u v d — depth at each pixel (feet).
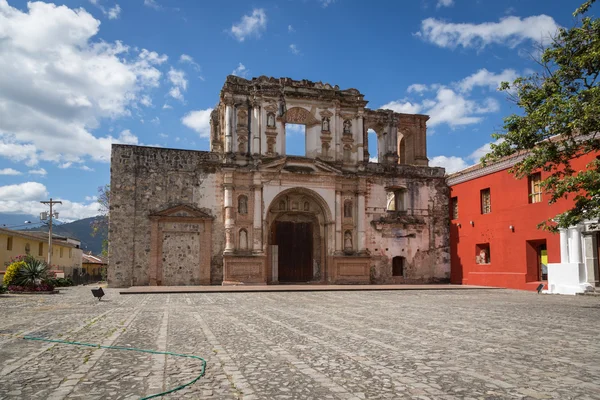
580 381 23.34
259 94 124.98
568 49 63.57
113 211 114.52
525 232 103.86
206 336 37.11
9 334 37.96
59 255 202.08
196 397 20.84
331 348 32.12
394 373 25.04
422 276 133.90
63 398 20.58
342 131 132.77
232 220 119.96
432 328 41.93
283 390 21.90
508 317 50.78
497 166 113.09
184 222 118.52
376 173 132.67
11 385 22.65
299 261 129.49
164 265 116.16
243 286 110.83
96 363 27.32
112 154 116.06
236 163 122.62
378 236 131.75
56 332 39.14
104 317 50.21
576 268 87.40
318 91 129.80
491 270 115.55
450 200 137.28
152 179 117.50
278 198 125.29
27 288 96.27
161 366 26.58
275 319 48.62
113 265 113.29
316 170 126.62
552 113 62.59
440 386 22.49
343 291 97.55
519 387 22.29
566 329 41.37
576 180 61.16
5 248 152.25
